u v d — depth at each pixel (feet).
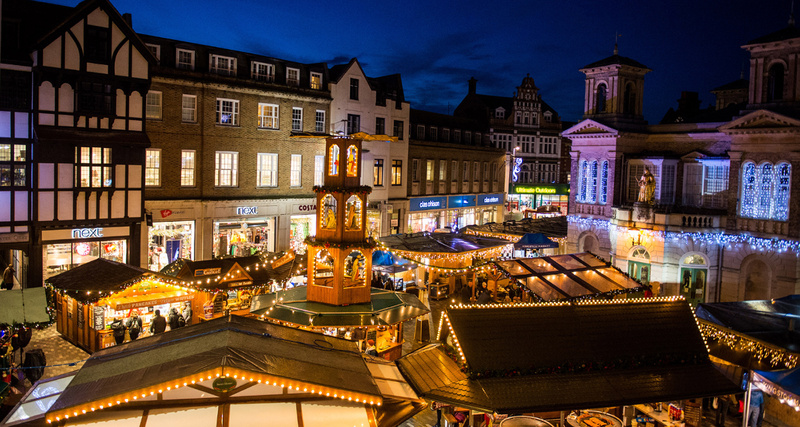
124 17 84.58
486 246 84.12
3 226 70.90
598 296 60.49
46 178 72.64
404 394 33.88
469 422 40.16
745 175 82.74
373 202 122.31
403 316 55.06
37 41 70.33
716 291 85.35
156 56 85.05
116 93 77.82
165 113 85.71
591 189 106.63
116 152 77.97
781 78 83.05
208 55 91.15
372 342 54.49
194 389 28.19
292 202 103.55
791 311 49.83
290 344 33.24
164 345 31.32
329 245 54.90
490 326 39.58
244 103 95.50
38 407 28.63
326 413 28.81
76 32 73.26
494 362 37.55
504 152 170.81
